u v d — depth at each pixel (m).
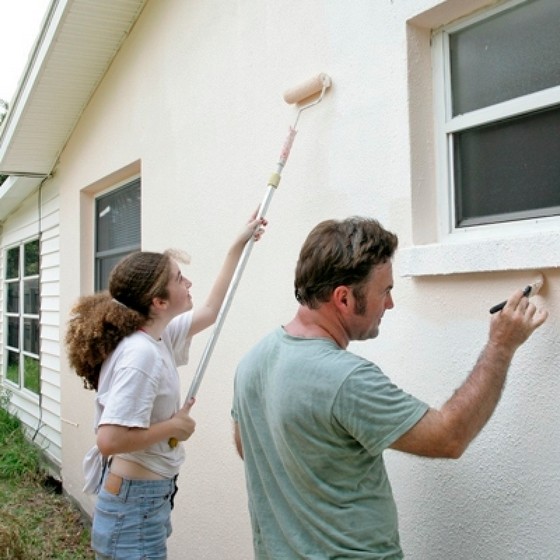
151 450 2.18
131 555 2.14
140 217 4.50
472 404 1.39
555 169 1.78
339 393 1.39
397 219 2.11
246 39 2.98
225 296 2.39
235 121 3.06
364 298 1.50
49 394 6.51
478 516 1.81
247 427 1.66
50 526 4.96
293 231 2.61
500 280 1.77
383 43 2.18
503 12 1.92
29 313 7.81
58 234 6.15
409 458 2.03
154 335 2.22
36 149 5.70
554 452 1.64
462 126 2.02
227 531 3.05
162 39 3.82
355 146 2.29
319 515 1.48
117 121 4.45
